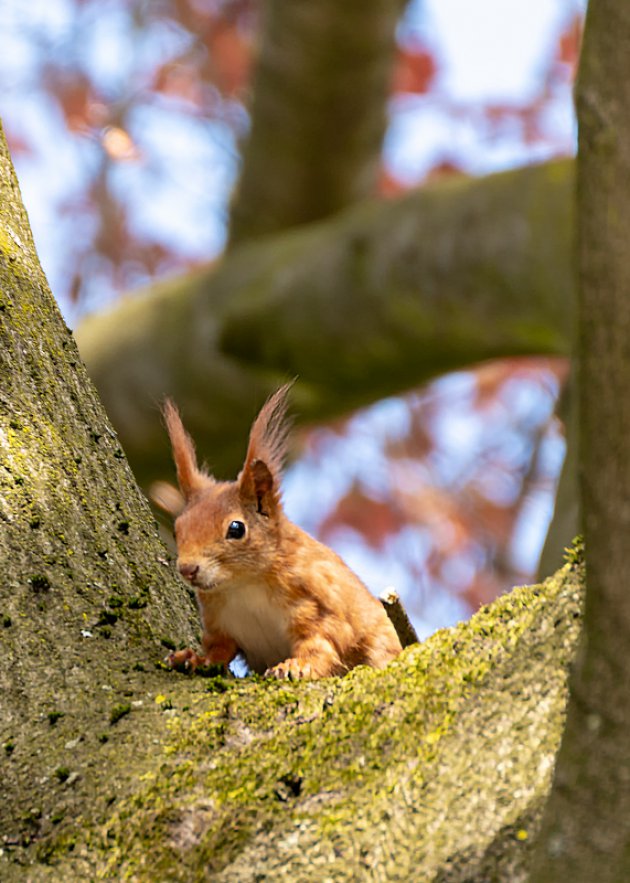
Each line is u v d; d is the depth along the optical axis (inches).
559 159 671.1
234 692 287.3
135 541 346.9
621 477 202.7
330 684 283.9
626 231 198.8
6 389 356.2
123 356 797.9
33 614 308.0
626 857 210.1
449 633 281.0
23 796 271.9
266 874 251.0
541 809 243.6
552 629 269.1
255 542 376.2
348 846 251.0
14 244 397.4
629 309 199.3
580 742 213.5
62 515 335.0
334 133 830.5
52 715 285.4
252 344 765.3
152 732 279.4
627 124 199.0
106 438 370.3
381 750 264.8
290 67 805.9
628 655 207.5
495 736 257.4
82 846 263.1
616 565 205.2
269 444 402.3
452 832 246.2
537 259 649.6
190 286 805.9
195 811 261.7
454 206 684.7
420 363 737.0
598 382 202.7
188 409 786.8
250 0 980.6
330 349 744.3
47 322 383.2
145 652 310.2
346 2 772.6
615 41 199.9
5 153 425.7
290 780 264.1
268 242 800.9
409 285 695.7
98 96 960.9
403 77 935.0
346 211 876.0
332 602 376.2
